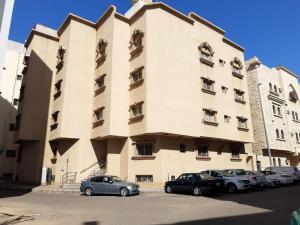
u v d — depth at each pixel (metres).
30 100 27.67
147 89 22.30
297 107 40.91
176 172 22.06
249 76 35.47
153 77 22.53
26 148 27.77
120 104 23.58
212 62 27.42
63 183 23.23
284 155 36.84
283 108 37.53
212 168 25.30
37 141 27.30
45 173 25.59
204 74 26.39
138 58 24.19
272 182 23.05
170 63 23.52
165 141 22.09
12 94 38.22
